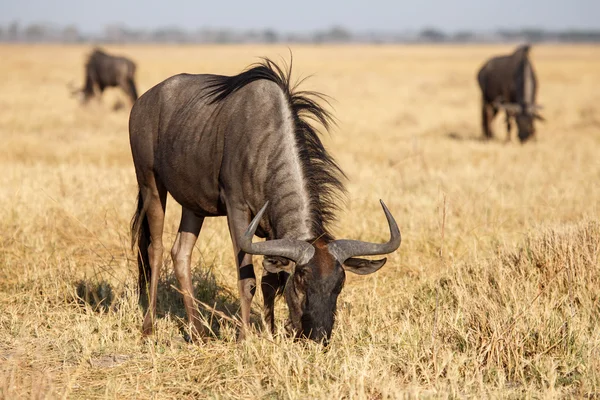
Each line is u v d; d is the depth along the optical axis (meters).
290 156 20.23
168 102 23.56
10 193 35.25
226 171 20.94
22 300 25.02
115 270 28.03
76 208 33.78
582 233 26.14
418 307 24.20
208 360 19.83
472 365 19.27
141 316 23.66
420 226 32.69
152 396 18.16
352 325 21.84
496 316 20.66
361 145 62.28
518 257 26.23
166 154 22.92
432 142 64.38
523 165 49.09
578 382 18.41
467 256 29.16
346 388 17.78
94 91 104.69
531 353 19.97
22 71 194.62
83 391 18.44
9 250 29.38
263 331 21.00
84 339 21.25
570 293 22.97
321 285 17.78
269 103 20.84
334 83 154.62
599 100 111.69
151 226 24.23
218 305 25.19
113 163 51.31
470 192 39.03
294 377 18.41
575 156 54.09
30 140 60.09
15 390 17.48
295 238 19.33
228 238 31.06
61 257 29.20
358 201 36.75
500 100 71.50
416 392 16.95
